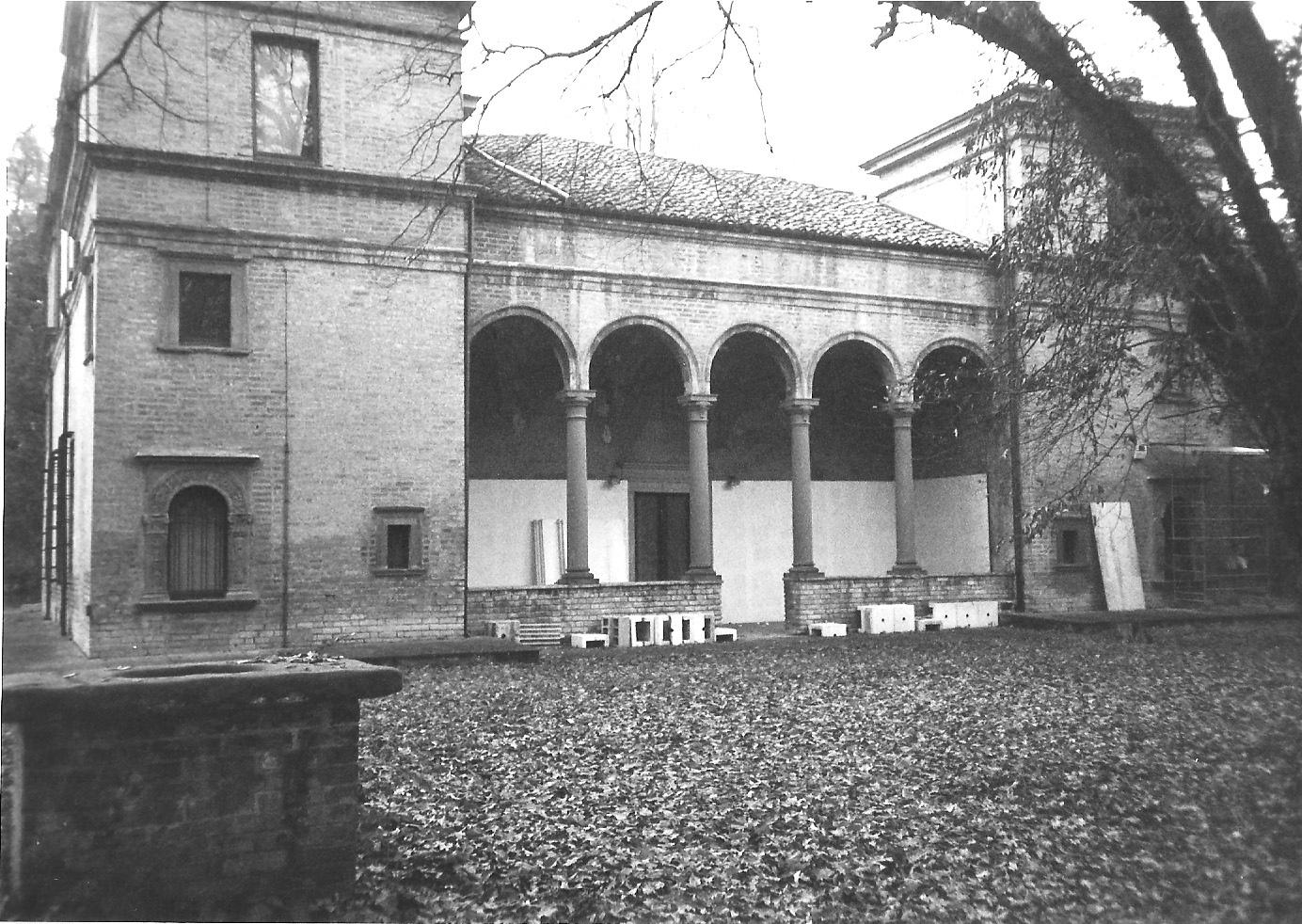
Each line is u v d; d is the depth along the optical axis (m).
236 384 15.04
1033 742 9.42
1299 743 9.19
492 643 15.60
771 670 14.51
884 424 25.44
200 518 14.99
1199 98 6.88
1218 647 16.84
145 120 14.57
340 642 15.50
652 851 6.46
